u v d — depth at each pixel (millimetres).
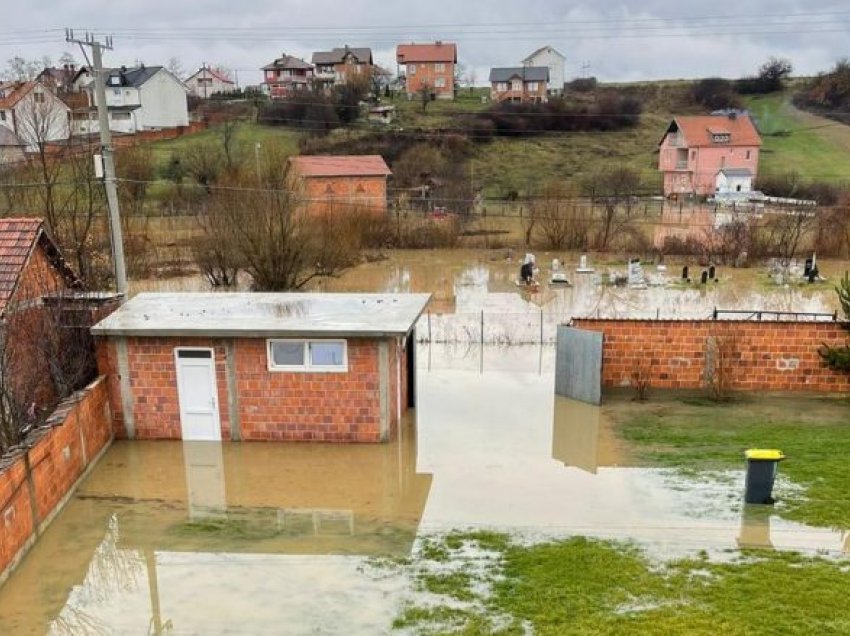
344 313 13977
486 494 11180
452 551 9445
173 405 13430
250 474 12125
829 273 34438
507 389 16375
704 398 15555
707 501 10688
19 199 27625
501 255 40719
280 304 14812
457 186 56188
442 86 92562
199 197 46188
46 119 48719
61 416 11258
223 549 9719
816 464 11805
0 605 8555
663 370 16047
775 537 9531
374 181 49281
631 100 87125
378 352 12906
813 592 8070
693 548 9281
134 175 45469
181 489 11625
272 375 13148
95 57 15531
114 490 11609
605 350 16078
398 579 8789
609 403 15344
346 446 13227
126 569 9266
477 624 7734
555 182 58312
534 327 22750
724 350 15641
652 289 31125
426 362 18578
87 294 14188
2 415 10602
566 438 13391
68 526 10445
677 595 8109
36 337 12336
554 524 10125
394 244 43281
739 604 7859
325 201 35750
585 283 32531
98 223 26703
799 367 15703
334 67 97562
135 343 13156
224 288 29422
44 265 14336
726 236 38438
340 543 9773
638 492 11086
